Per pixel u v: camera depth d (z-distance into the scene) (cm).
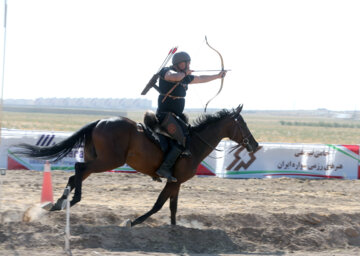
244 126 1003
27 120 7150
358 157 1838
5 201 1080
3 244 771
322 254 915
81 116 9881
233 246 922
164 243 880
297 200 1349
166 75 890
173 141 905
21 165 1642
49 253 748
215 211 1080
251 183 1639
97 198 1226
